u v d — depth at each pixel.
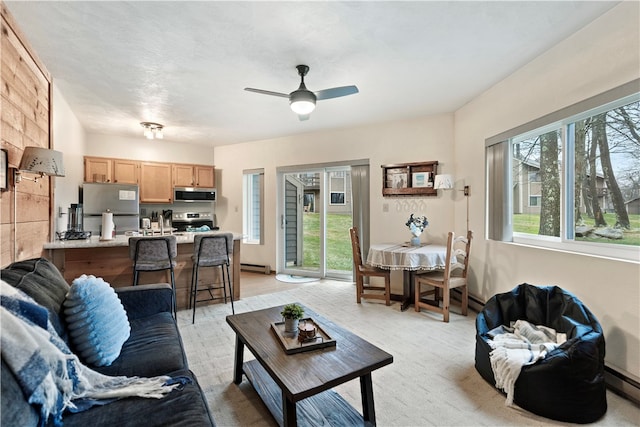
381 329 3.06
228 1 1.93
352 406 1.86
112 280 3.38
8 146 2.08
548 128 2.69
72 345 1.49
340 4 1.96
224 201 6.32
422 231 4.18
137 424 1.12
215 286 3.90
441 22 2.16
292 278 5.35
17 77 2.22
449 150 4.19
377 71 2.94
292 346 1.64
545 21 2.16
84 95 3.55
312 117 4.40
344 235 5.27
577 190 2.44
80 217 4.35
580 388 1.70
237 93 3.47
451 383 2.10
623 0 1.92
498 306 2.46
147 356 1.62
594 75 2.14
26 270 1.59
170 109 4.05
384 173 4.62
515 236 3.15
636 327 1.88
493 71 2.96
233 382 2.13
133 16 2.09
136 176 5.45
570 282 2.37
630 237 2.04
